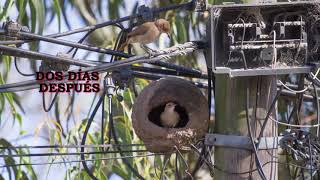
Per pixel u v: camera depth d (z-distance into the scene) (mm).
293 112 12883
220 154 11703
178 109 12391
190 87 12180
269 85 11602
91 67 11234
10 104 17266
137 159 17328
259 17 11086
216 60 11148
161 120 12375
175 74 13180
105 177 16906
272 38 11094
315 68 10953
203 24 19219
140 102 12070
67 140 17062
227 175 11586
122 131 17062
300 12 11227
